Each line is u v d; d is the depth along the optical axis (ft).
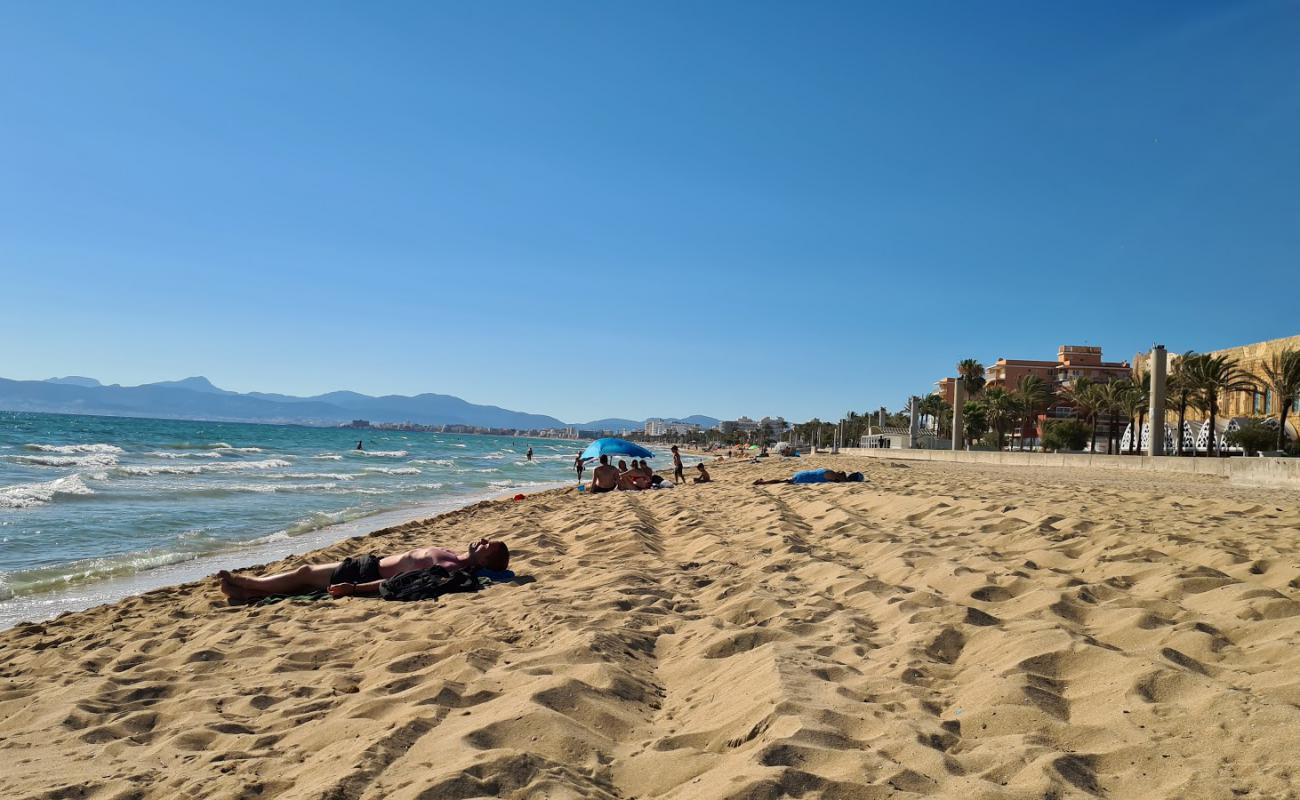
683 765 10.15
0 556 40.73
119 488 77.92
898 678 12.64
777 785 8.85
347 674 16.19
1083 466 123.03
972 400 285.64
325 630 20.71
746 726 11.00
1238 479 77.66
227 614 24.86
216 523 56.03
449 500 85.05
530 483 127.65
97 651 20.30
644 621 18.33
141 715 14.33
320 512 66.39
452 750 10.71
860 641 14.99
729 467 148.36
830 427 556.10
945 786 8.79
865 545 26.61
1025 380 250.78
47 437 198.70
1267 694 10.28
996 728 10.48
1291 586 16.81
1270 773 8.20
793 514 38.52
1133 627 13.91
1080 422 228.43
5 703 15.93
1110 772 9.07
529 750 10.78
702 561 27.58
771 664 13.28
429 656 16.44
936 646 14.08
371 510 69.92
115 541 46.50
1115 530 25.16
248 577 26.86
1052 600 16.11
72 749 12.78
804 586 21.09
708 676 14.19
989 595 17.79
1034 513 30.22
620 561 28.37
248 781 10.65
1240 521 28.84
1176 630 13.33
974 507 32.91
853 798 8.70
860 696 11.86
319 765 10.89
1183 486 70.08
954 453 178.50
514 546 34.65
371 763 10.55
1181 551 21.38
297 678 16.14
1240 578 17.79
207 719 13.79
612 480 69.92
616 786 10.02
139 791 10.75
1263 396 169.27
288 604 25.13
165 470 105.29
